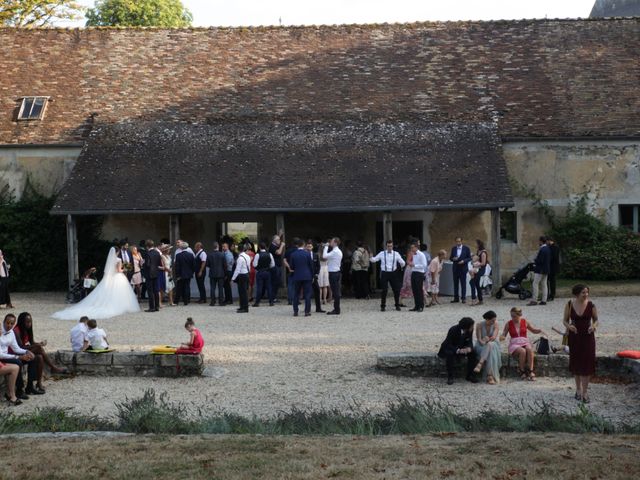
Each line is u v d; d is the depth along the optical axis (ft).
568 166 91.56
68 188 85.40
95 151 90.27
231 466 28.02
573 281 87.51
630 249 88.02
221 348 55.52
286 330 61.93
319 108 96.02
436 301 75.72
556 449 29.94
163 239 84.79
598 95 95.30
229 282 79.46
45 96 99.19
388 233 81.92
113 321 68.13
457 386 46.11
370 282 90.53
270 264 77.10
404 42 105.19
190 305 79.00
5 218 91.20
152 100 98.73
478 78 99.04
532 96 95.91
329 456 29.25
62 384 47.93
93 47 106.42
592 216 90.89
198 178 85.81
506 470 27.20
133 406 39.06
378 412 40.29
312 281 73.92
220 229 94.07
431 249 91.86
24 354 44.57
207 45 106.52
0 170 94.99
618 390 44.68
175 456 29.53
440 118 93.20
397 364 48.32
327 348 54.80
